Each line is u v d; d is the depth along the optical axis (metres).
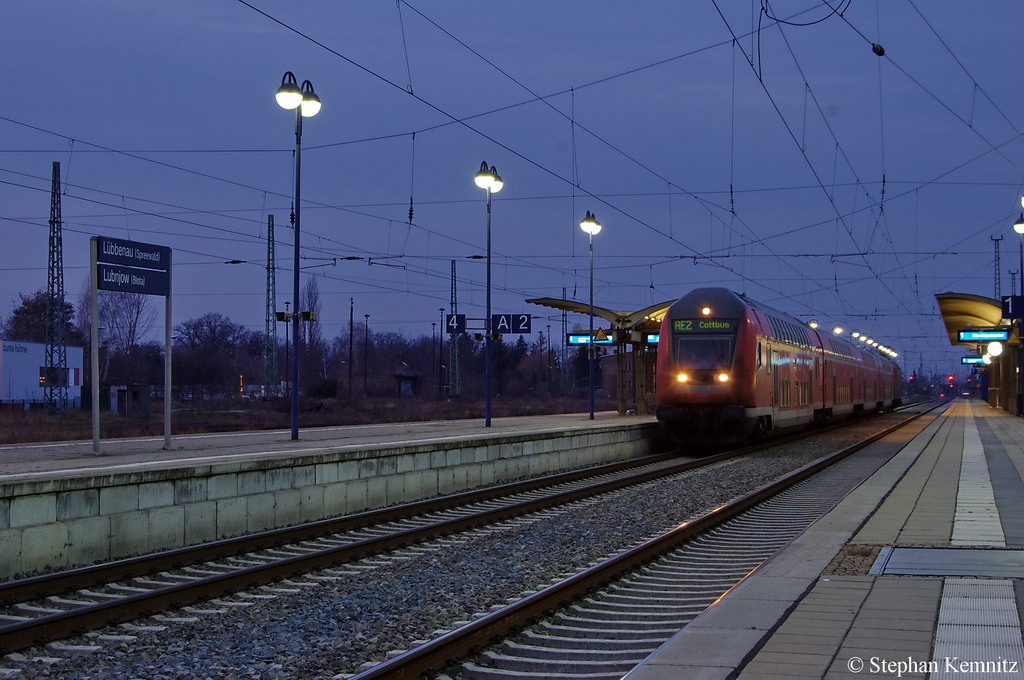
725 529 14.40
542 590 9.06
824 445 32.16
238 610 8.99
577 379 112.75
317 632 8.23
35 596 9.30
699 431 27.83
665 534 12.29
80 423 37.19
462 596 9.59
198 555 11.43
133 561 10.54
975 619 7.46
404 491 17.86
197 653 7.63
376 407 56.34
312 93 21.23
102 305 75.12
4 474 12.28
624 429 29.27
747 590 8.65
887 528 12.38
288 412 48.34
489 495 18.22
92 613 8.24
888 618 7.52
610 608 9.12
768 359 29.17
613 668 7.14
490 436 21.72
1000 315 47.72
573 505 17.12
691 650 6.67
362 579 10.51
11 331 81.81
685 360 27.42
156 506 12.39
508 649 7.57
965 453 26.22
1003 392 70.56
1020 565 9.66
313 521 15.18
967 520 13.05
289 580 10.42
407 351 135.75
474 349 124.62
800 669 6.17
